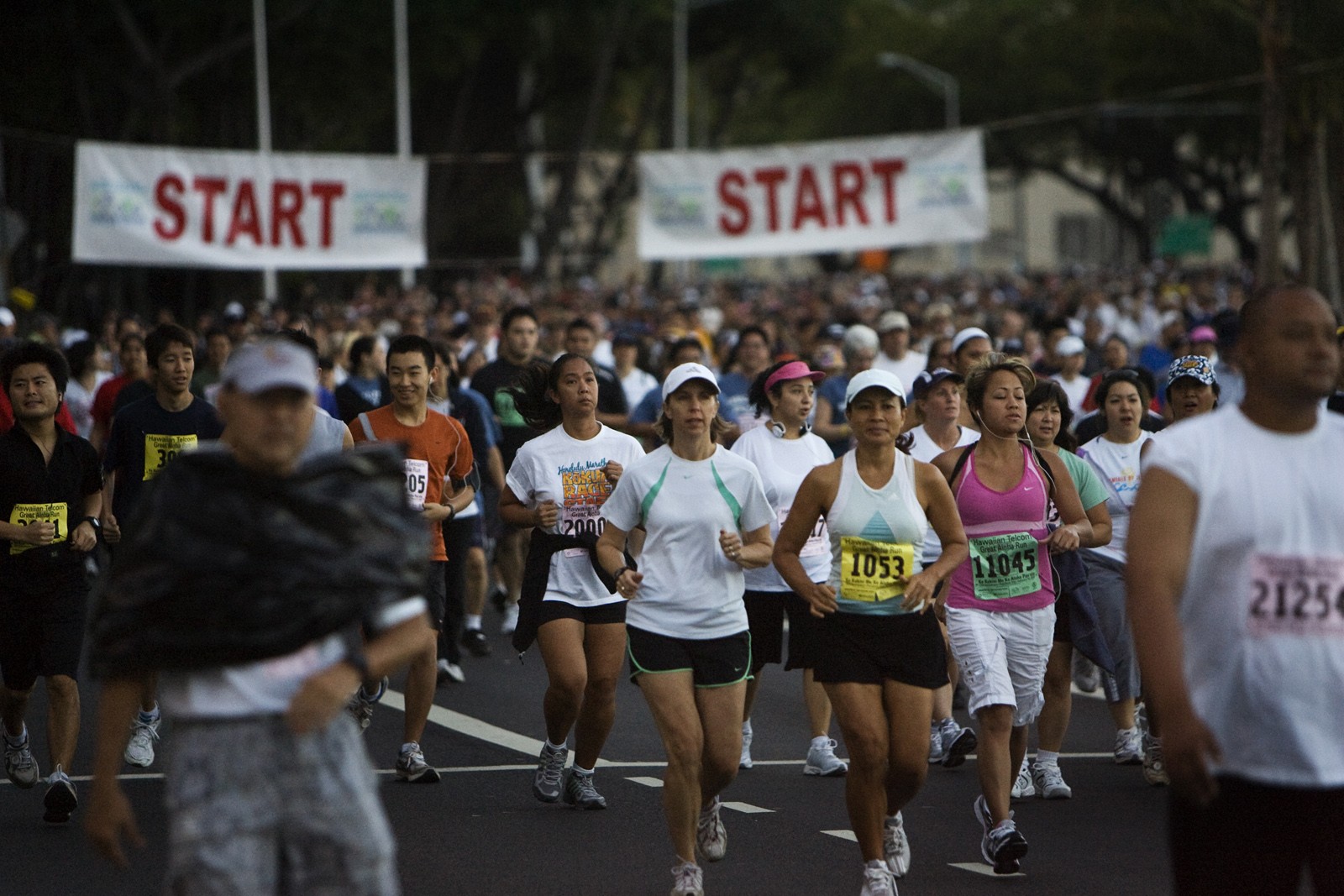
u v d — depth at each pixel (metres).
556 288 158.00
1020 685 22.09
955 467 22.19
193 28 115.50
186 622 11.88
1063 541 22.30
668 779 19.31
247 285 125.12
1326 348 12.49
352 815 12.06
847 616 19.28
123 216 61.41
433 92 156.75
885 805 19.27
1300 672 12.39
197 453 12.07
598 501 23.86
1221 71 123.31
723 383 40.94
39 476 23.31
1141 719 28.73
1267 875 12.52
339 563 12.00
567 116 188.62
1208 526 12.48
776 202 65.00
